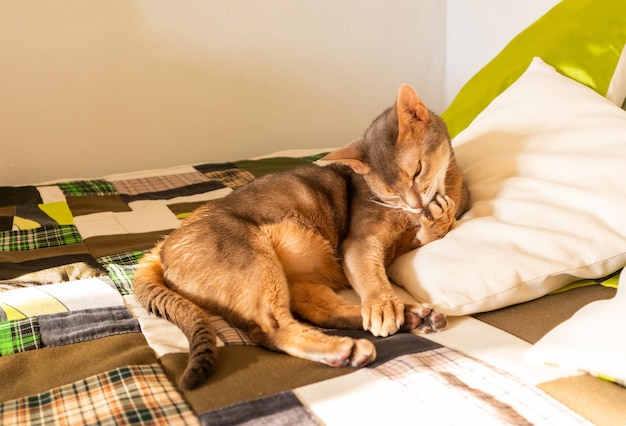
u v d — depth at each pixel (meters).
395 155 1.62
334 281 1.66
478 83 2.26
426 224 1.57
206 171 2.62
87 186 2.47
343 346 1.19
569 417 0.96
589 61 1.96
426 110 1.66
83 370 1.20
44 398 1.11
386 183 1.63
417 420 0.98
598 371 1.05
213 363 1.18
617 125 1.60
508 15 2.88
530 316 1.34
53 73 2.72
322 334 1.26
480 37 3.11
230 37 2.97
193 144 3.03
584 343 1.08
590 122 1.66
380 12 3.23
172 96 2.93
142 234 1.95
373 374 1.14
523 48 2.17
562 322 1.24
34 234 1.98
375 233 1.60
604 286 1.43
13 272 1.68
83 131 2.82
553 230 1.43
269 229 1.51
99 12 2.73
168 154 3.00
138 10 2.79
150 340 1.30
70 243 1.91
